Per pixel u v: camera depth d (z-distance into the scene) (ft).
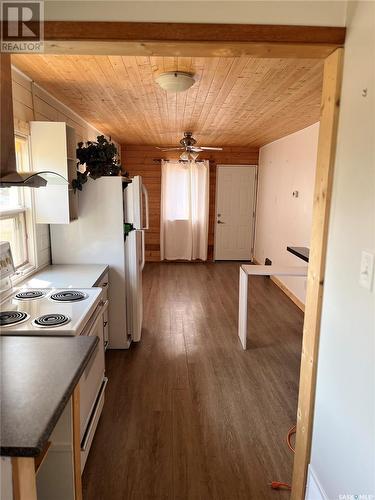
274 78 8.54
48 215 9.15
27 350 4.59
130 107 11.98
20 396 3.53
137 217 10.69
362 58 3.88
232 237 24.25
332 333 4.64
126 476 6.16
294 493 5.68
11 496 3.04
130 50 4.56
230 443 7.01
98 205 10.32
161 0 4.17
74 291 7.59
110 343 10.91
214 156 23.32
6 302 6.87
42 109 9.73
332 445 4.65
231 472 6.30
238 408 8.14
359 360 3.99
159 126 15.71
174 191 23.52
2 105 4.69
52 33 4.21
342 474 4.37
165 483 6.03
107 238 10.47
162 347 11.12
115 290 10.68
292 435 7.29
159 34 4.21
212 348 11.10
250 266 11.56
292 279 15.98
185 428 7.42
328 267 4.74
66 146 8.70
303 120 13.34
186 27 4.21
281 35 4.24
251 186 23.66
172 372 9.64
